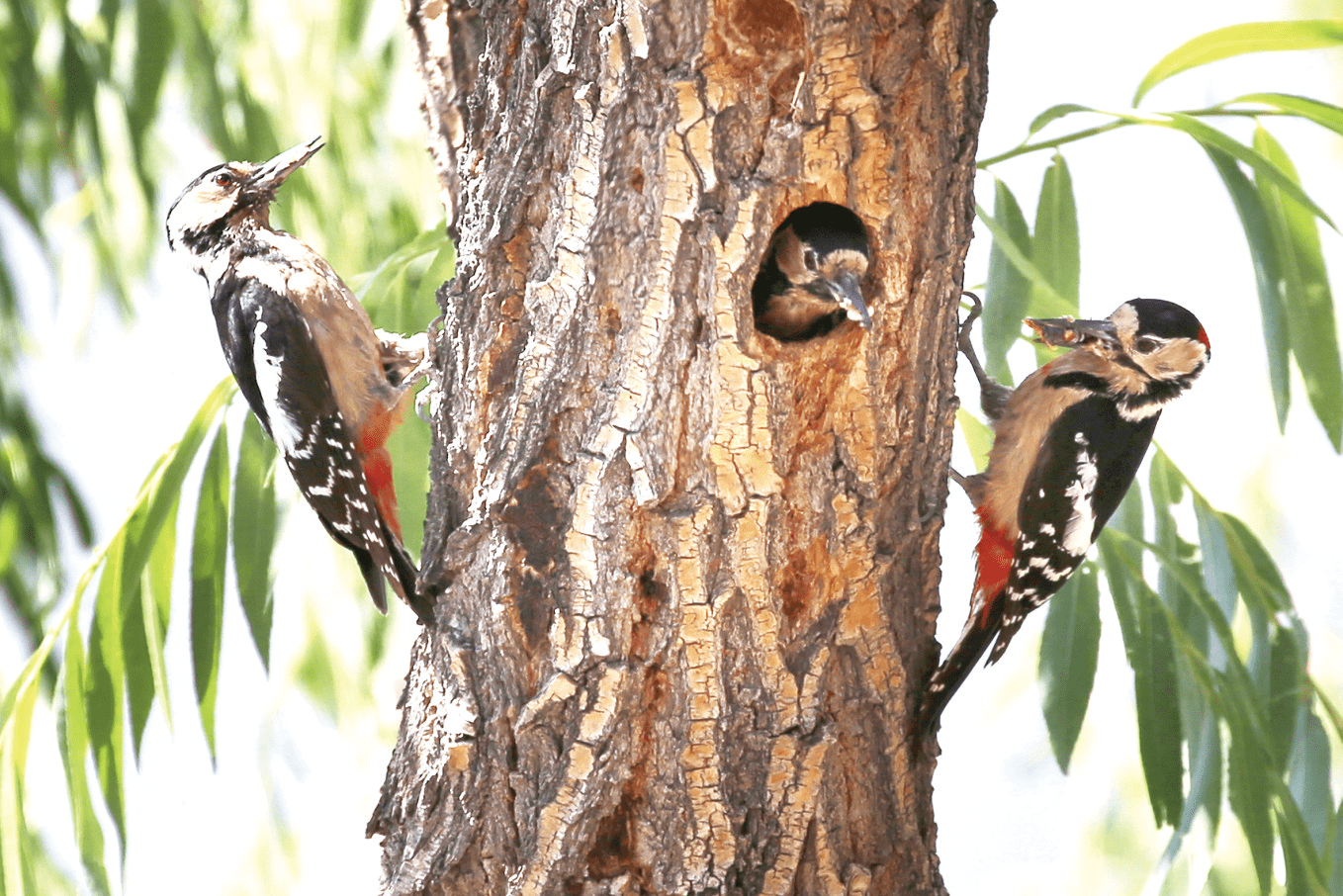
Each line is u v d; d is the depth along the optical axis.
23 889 7.32
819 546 5.38
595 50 5.25
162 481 7.82
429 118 7.45
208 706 7.67
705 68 5.11
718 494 5.22
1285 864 7.68
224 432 8.04
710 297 5.12
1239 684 8.02
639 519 5.29
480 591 5.58
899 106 5.23
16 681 7.56
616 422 5.25
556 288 5.35
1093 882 11.20
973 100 5.45
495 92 5.71
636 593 5.32
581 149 5.28
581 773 5.34
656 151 5.15
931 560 5.75
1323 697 8.12
